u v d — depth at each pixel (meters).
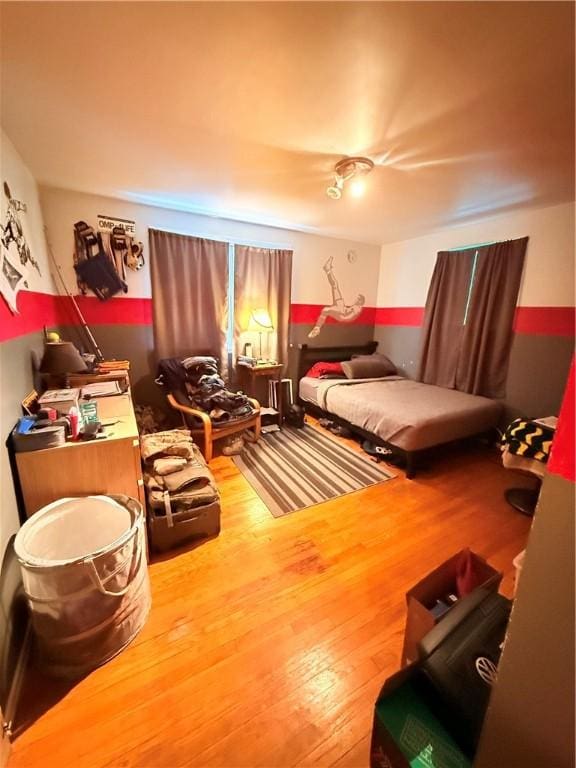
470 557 1.32
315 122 1.57
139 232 2.99
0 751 0.91
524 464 2.10
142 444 2.06
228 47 1.13
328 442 3.30
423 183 2.28
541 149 1.79
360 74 1.24
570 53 1.10
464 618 1.00
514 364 3.15
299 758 0.98
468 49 1.10
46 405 1.64
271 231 3.65
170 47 1.13
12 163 1.81
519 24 1.00
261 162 2.03
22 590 1.29
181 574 1.63
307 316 4.16
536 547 0.55
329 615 1.44
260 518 2.10
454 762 0.78
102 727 1.03
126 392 2.13
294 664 1.23
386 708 0.88
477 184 2.29
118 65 1.22
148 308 3.17
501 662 0.62
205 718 1.06
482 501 2.35
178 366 3.13
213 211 3.12
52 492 1.42
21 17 1.01
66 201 2.65
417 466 2.78
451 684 0.85
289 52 1.14
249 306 3.64
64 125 1.64
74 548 1.33
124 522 1.35
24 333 1.77
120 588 1.22
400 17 0.99
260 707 1.10
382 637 1.35
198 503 1.83
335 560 1.76
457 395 3.29
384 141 1.73
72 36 1.09
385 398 3.13
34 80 1.31
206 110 1.50
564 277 2.77
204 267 3.30
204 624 1.38
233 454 2.97
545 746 0.57
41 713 1.06
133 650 1.26
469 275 3.40
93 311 2.92
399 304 4.32
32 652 1.25
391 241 4.26
